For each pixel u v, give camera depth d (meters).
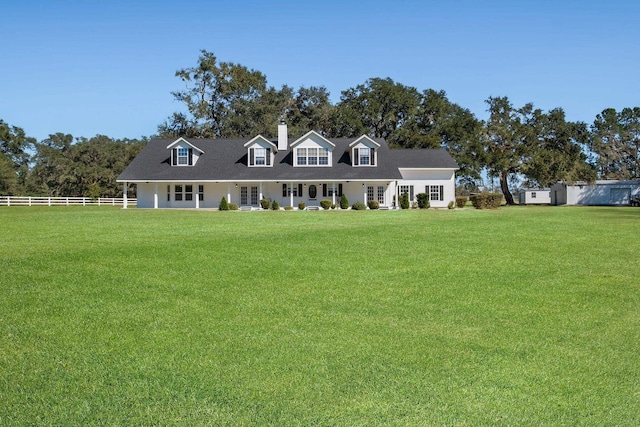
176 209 39.03
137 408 5.40
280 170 42.16
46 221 24.92
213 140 45.91
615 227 22.69
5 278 11.17
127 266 12.58
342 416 5.22
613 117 70.06
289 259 13.94
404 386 5.92
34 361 6.68
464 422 5.12
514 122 54.44
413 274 12.25
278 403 5.50
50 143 90.38
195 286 10.77
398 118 64.81
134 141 87.50
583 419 5.20
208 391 5.79
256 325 8.21
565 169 52.97
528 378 6.17
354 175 41.34
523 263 13.76
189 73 61.94
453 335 7.78
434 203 44.34
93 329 7.96
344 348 7.17
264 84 67.12
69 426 5.05
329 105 68.69
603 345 7.35
